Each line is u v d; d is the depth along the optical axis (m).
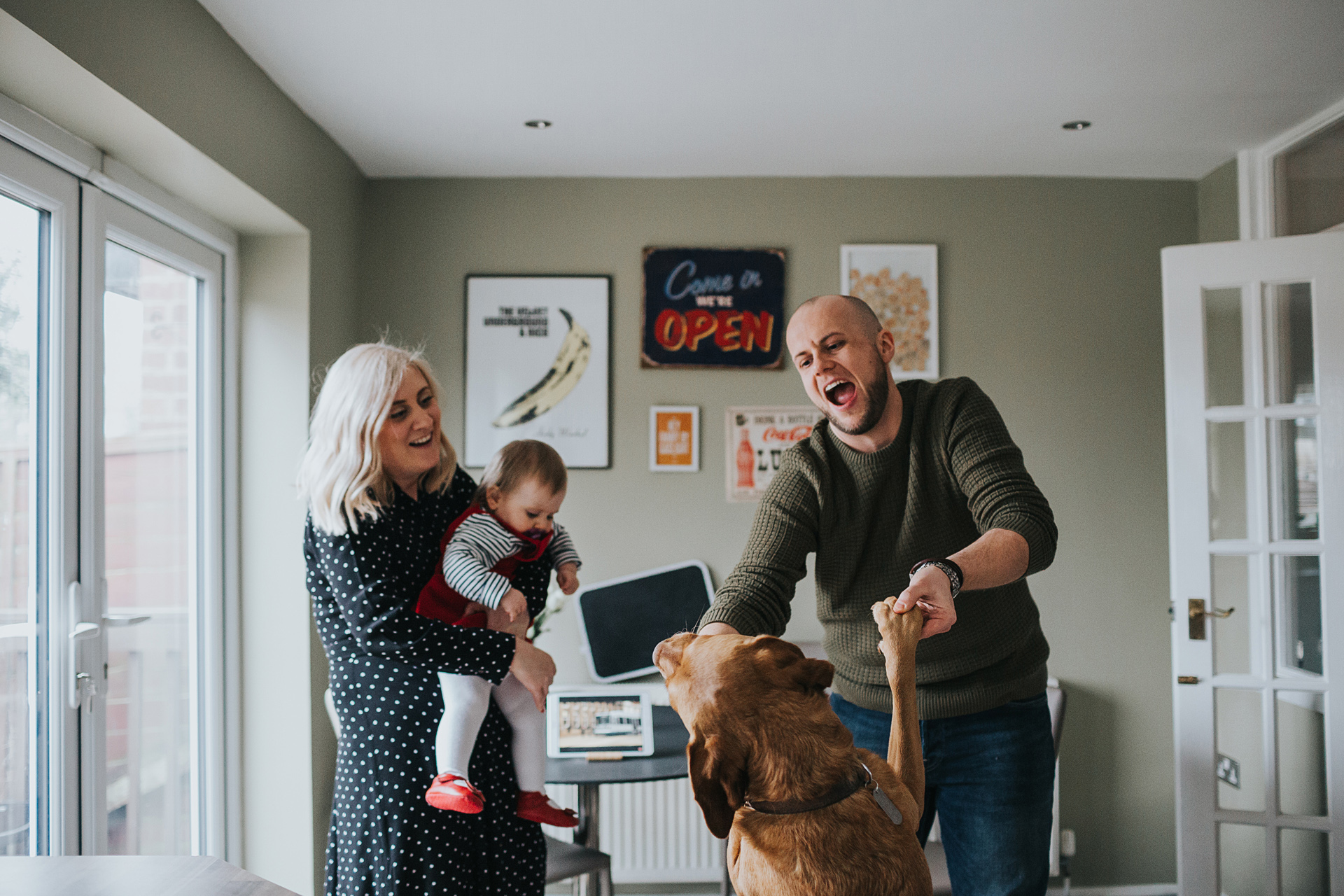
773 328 3.20
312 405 2.74
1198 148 2.95
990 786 1.55
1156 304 3.21
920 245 3.20
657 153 3.01
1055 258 3.21
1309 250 2.48
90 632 1.90
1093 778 3.14
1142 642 3.15
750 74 2.43
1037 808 1.56
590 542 3.18
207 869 1.10
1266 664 2.48
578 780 2.02
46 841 1.83
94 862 1.13
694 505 3.18
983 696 1.55
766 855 0.89
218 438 2.61
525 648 1.41
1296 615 2.55
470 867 1.43
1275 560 2.51
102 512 2.01
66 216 1.92
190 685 2.50
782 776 0.90
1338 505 2.43
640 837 3.03
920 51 2.29
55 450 1.88
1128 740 3.14
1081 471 3.18
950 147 2.95
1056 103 2.60
